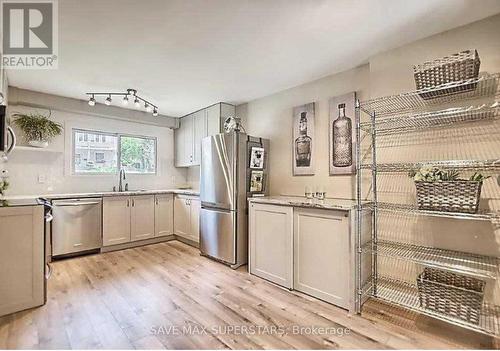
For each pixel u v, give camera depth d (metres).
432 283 1.95
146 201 4.30
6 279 2.14
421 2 1.80
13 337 1.83
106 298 2.41
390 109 2.47
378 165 2.32
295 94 3.46
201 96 3.85
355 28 2.12
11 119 3.57
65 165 4.05
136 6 1.84
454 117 2.12
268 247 2.84
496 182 1.95
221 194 3.39
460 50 2.10
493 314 1.91
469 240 2.04
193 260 3.52
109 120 4.48
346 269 2.21
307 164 3.30
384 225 2.44
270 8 1.87
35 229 2.28
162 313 2.15
